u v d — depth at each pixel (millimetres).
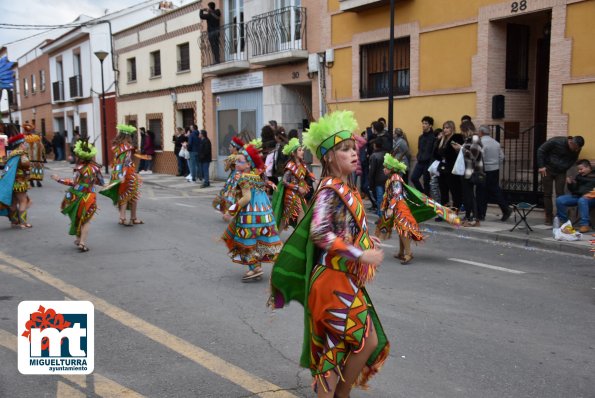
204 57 21109
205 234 10062
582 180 9406
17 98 48188
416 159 13398
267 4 17953
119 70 28656
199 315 5590
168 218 11953
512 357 4523
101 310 5738
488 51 11812
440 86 12859
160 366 4379
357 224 3199
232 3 20031
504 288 6555
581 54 10258
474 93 12125
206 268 7535
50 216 12156
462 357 4527
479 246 9078
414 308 5793
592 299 6113
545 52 12289
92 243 9227
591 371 4262
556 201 9531
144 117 26578
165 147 24859
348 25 15016
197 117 22344
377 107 14422
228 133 20656
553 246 8742
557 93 10664
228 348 4742
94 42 31453
